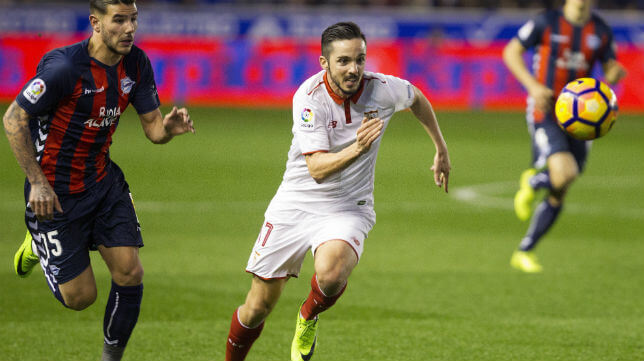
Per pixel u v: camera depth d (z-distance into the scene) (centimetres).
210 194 3906
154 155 5147
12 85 7425
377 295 2292
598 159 5559
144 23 7638
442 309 2153
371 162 1602
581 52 2688
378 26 7838
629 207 3862
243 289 2328
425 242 3041
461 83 7894
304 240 1580
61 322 1973
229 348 1633
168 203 3672
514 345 1839
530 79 2578
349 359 1738
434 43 7850
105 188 1566
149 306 2130
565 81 2703
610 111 2211
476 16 7838
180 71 7688
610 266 2708
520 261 2661
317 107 1517
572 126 2236
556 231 3316
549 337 1903
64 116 1502
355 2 8950
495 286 2416
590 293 2342
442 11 8394
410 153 5512
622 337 1906
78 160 1531
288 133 6278
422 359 1739
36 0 7906
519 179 4572
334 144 1554
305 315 1628
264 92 7788
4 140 5762
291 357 1695
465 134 6544
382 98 1564
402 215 3559
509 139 6300
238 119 7056
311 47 7769
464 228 3312
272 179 4359
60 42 7575
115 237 1541
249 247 2884
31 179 1456
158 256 2719
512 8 8750
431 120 1692
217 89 7738
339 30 1455
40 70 1473
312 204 1577
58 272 1559
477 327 1986
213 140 5850
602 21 2719
